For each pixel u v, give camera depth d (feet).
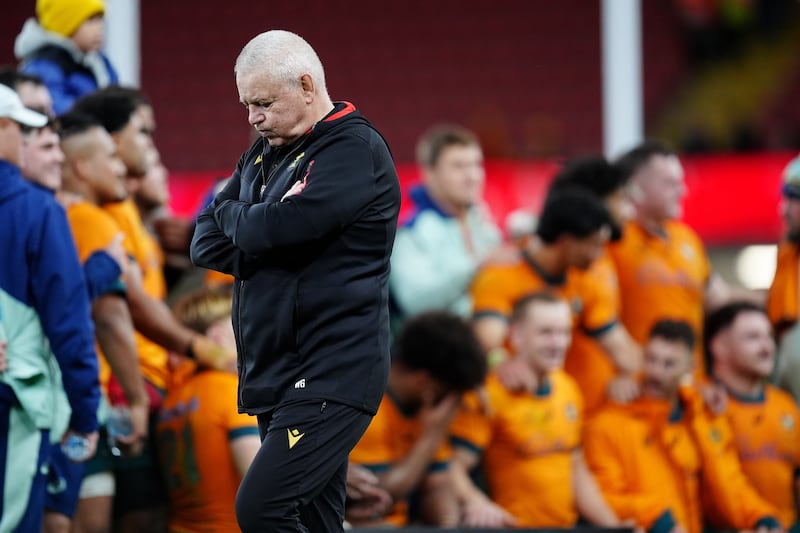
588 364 75.20
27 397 51.52
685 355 70.18
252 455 57.21
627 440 69.92
